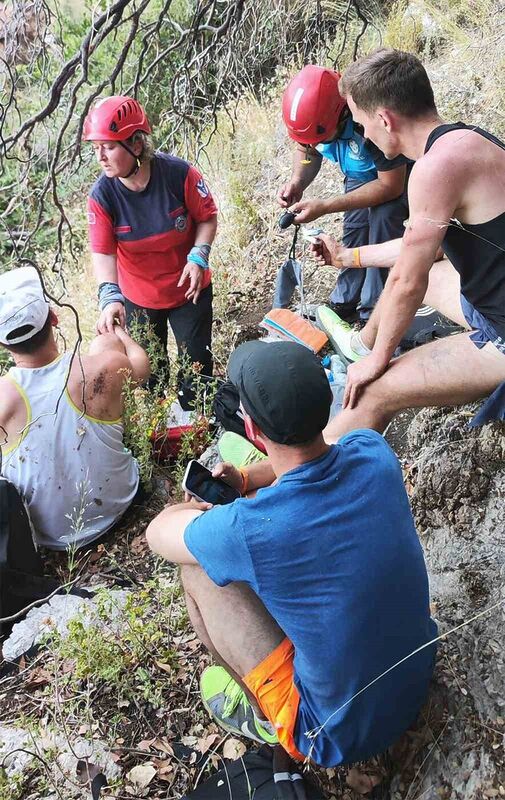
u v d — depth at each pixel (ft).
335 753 5.68
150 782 6.72
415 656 5.63
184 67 10.40
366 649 5.22
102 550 9.95
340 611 5.08
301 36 18.03
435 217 6.42
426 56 18.79
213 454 10.28
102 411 9.29
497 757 5.77
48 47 9.36
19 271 8.73
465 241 6.71
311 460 5.09
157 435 10.77
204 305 11.63
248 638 5.81
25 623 8.69
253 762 6.54
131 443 10.02
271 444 5.09
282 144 19.39
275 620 5.88
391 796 6.25
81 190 22.25
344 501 5.05
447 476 8.02
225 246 16.96
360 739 5.62
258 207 17.81
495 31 16.61
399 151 7.27
